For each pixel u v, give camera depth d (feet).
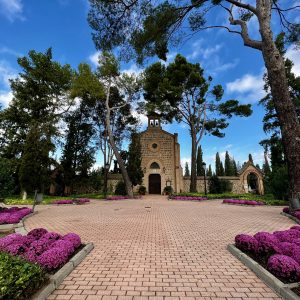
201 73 85.87
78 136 101.35
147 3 34.58
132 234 23.45
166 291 11.27
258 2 36.06
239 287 11.71
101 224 29.25
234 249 16.97
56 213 40.37
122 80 89.20
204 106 85.92
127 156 96.32
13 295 9.28
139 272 13.58
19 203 56.95
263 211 42.19
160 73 85.56
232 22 40.81
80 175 98.99
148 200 72.54
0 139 86.63
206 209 45.83
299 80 72.90
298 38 42.04
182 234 23.44
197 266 14.56
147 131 109.70
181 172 106.32
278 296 10.81
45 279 11.59
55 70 87.10
